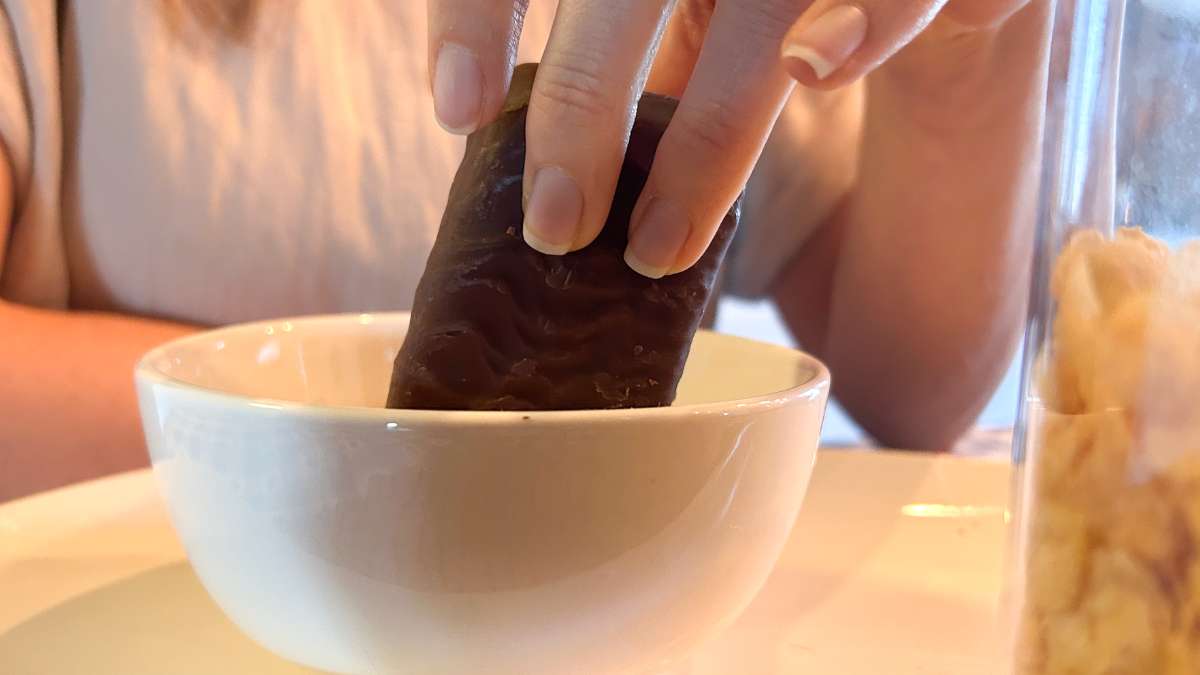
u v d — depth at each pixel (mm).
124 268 743
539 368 328
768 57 328
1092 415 324
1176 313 315
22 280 735
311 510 309
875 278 804
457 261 325
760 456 325
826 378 351
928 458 507
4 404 626
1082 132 340
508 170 324
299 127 735
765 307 1108
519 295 326
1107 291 327
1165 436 313
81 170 732
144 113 716
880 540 435
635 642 324
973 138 723
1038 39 677
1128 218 329
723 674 363
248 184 729
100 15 716
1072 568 326
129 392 646
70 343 667
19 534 407
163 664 355
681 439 311
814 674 365
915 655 375
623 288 331
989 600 400
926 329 792
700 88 328
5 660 350
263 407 308
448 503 304
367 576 311
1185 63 321
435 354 325
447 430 301
